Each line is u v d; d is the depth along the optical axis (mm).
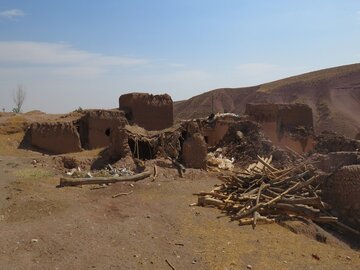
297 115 31312
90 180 16453
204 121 28109
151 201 14406
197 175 18969
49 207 13156
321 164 16281
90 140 30453
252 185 15352
